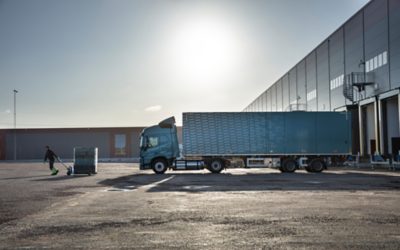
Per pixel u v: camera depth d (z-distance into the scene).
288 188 16.97
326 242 7.45
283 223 9.29
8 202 13.26
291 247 7.12
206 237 7.95
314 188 16.88
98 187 18.27
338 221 9.47
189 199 13.60
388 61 31.72
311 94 50.38
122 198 14.08
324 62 45.75
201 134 28.39
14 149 72.50
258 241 7.59
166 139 28.56
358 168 34.06
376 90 33.69
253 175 26.09
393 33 30.88
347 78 38.22
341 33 40.81
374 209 11.18
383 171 29.45
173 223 9.41
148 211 11.16
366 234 8.09
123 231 8.59
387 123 33.00
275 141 28.55
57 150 72.62
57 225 9.30
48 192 16.23
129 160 65.19
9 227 9.11
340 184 18.62
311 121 28.70
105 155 72.62
